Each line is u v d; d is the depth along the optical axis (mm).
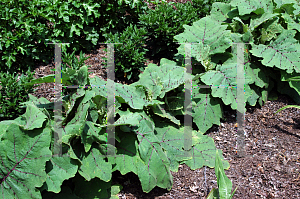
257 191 3074
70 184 2967
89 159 2842
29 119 2633
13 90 3539
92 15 5012
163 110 3660
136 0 5082
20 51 4566
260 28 4594
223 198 2689
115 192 3041
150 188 3010
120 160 3070
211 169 3383
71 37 4746
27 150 2508
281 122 4086
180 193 3088
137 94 3541
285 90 4543
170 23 4855
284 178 3197
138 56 4332
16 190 2457
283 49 4266
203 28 4504
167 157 3385
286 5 4676
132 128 3191
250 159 3508
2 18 4117
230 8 5129
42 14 4418
